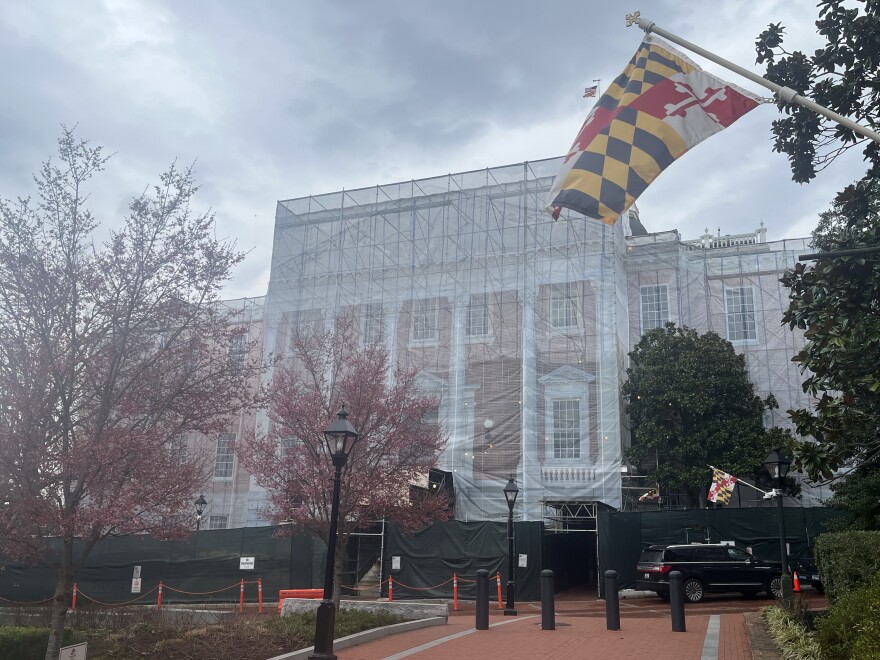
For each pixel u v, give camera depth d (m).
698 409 31.30
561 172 10.40
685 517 27.16
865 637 7.73
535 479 32.31
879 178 12.67
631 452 32.72
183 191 13.88
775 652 11.98
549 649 13.20
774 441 28.91
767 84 9.46
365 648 13.63
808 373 35.81
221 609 23.17
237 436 38.25
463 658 12.37
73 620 16.86
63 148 12.58
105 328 12.30
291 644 13.61
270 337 37.97
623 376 34.84
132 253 12.68
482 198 37.03
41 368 11.63
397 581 26.06
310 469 19.02
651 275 39.00
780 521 18.11
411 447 20.81
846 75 11.80
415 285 36.94
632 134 10.07
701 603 23.36
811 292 12.35
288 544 26.44
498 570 25.23
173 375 12.91
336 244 39.09
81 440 11.84
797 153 12.37
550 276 34.91
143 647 13.59
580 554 31.84
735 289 38.41
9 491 11.52
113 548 27.67
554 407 33.62
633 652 12.70
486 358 34.75
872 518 22.02
